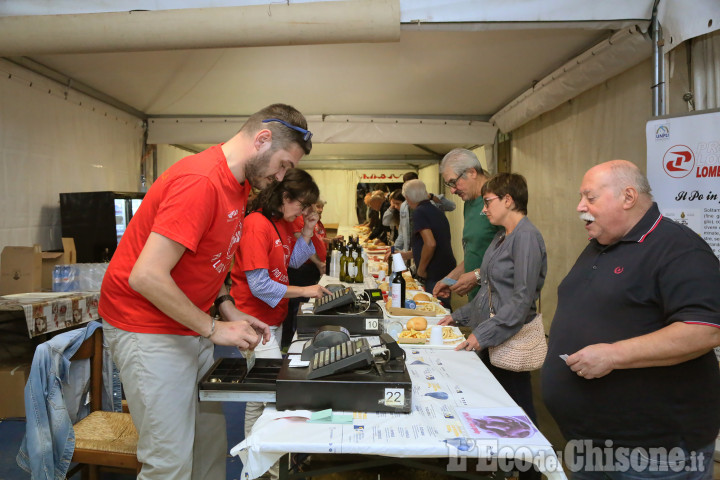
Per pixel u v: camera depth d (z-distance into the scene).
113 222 3.71
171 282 1.13
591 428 1.41
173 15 2.53
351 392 1.16
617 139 3.27
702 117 2.06
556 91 3.78
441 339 1.79
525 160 4.97
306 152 1.34
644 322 1.31
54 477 1.65
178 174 1.18
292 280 3.90
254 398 1.18
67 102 3.93
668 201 2.15
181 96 4.63
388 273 3.86
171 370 1.29
